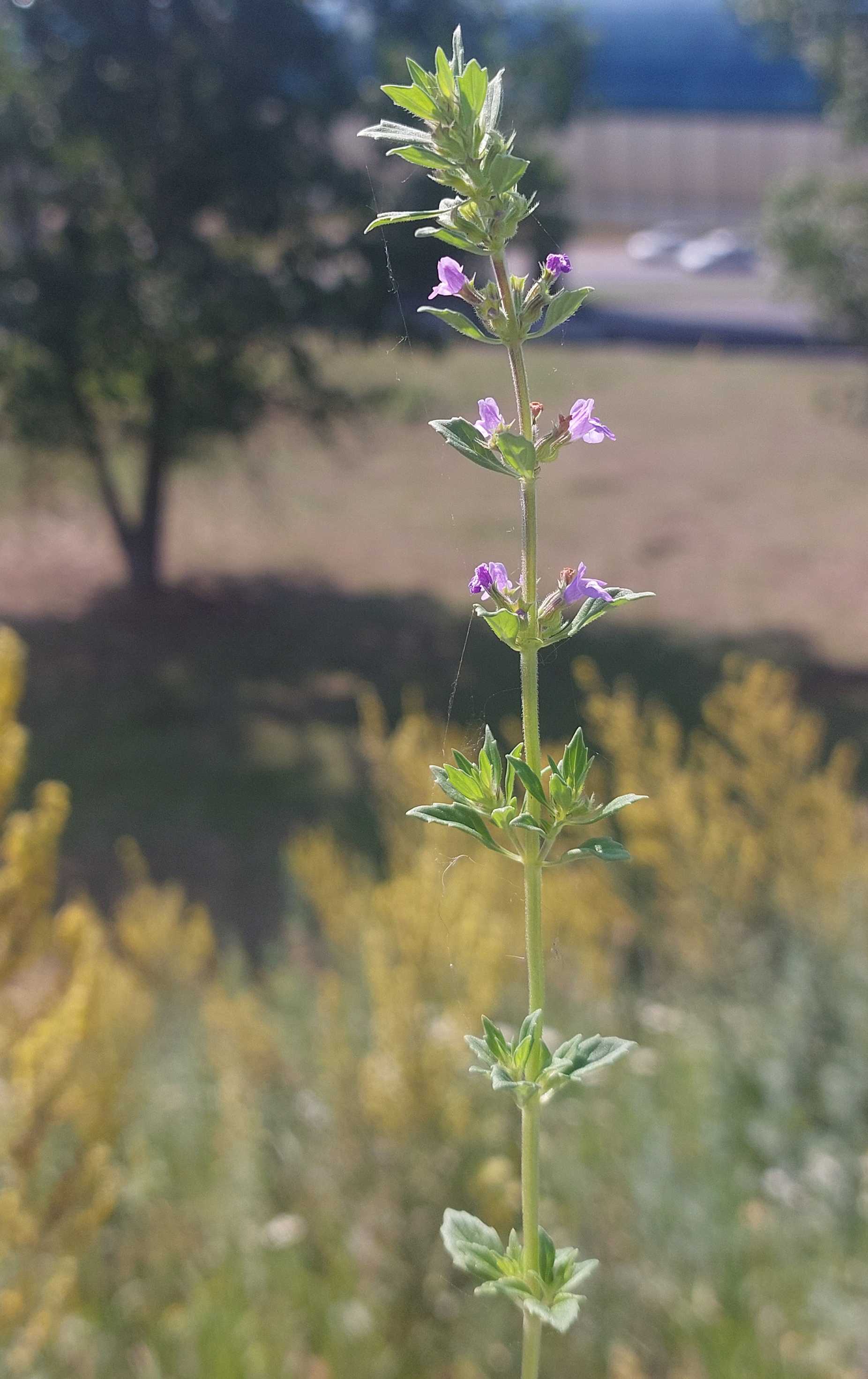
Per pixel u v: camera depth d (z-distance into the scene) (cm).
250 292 1593
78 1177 309
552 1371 366
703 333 3669
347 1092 411
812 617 1777
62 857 1120
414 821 562
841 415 2709
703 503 2316
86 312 1541
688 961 583
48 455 1808
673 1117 468
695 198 5250
